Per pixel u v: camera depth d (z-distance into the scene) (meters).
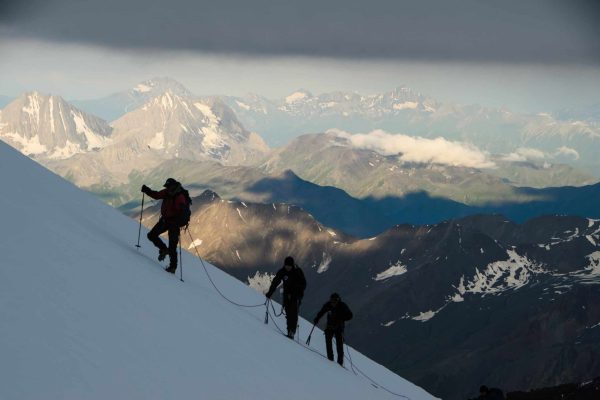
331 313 41.91
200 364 20.08
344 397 29.88
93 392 13.98
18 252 20.11
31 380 13.05
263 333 33.62
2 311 15.28
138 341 18.64
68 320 16.98
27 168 40.38
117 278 23.73
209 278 42.41
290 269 38.97
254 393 20.73
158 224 34.22
